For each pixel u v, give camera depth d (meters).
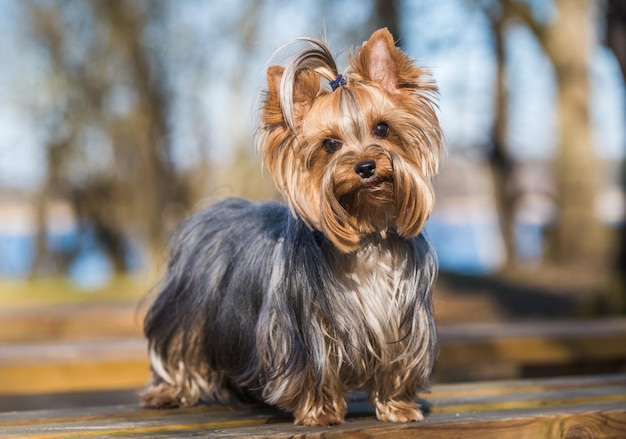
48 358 4.37
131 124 14.66
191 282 3.25
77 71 14.55
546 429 2.81
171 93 14.88
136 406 3.24
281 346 2.72
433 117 2.82
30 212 17.00
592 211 12.92
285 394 2.73
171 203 15.34
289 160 2.75
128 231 15.99
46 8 14.38
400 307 2.73
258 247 3.00
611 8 8.46
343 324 2.66
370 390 2.84
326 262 2.70
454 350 5.04
